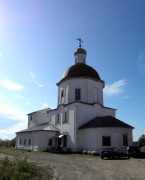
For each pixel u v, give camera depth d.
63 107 37.84
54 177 13.57
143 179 13.58
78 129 34.44
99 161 22.80
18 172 13.06
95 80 39.00
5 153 28.98
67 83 38.88
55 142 37.59
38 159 22.67
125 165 19.72
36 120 45.81
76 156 27.67
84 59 42.62
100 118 34.00
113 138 31.12
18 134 44.97
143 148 33.72
